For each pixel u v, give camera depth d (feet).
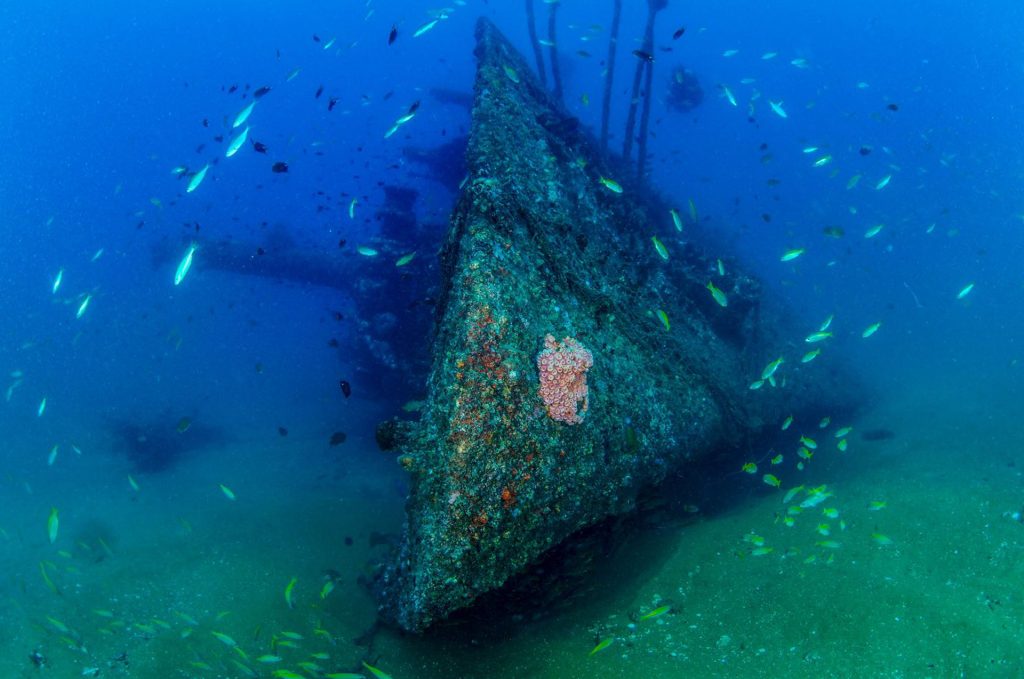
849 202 85.87
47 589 20.11
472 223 14.51
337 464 35.96
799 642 13.85
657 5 39.50
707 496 21.06
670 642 14.49
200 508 29.09
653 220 38.27
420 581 11.78
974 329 43.55
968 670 12.51
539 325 14.05
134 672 15.34
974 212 71.00
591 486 13.61
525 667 14.29
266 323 86.07
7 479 34.81
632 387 16.26
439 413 12.74
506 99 23.56
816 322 47.09
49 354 69.56
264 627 17.63
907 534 17.75
